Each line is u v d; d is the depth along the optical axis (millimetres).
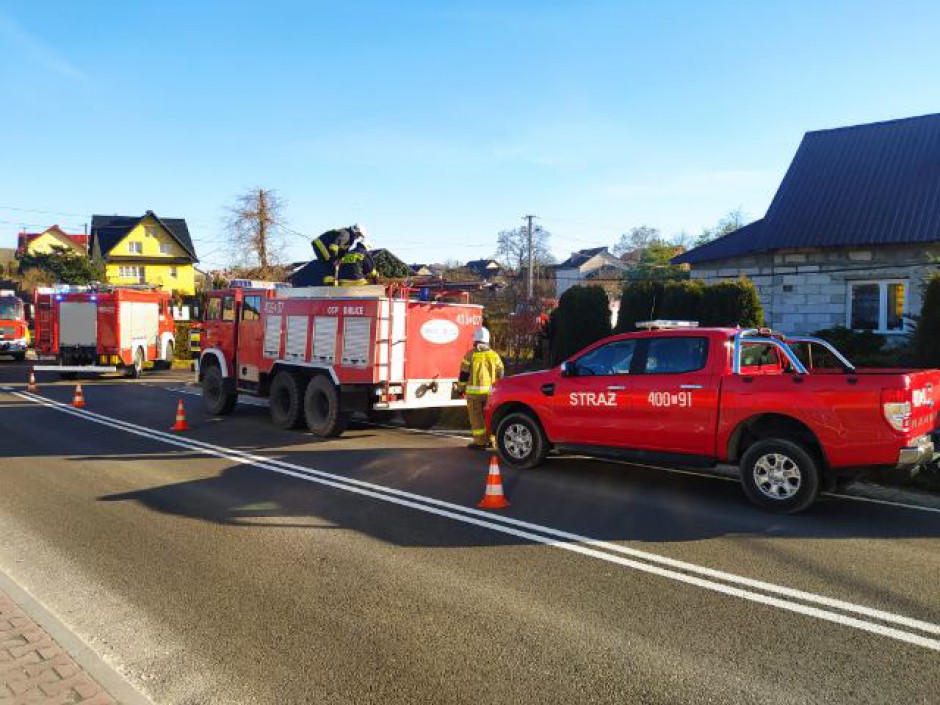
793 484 6656
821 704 3354
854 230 15258
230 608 4469
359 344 10602
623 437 7809
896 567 5230
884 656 3834
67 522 6312
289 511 6688
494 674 3645
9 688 3314
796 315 16141
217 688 3516
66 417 13234
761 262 16609
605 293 16062
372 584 4863
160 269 62062
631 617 4336
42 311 21203
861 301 15430
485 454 9711
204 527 6172
